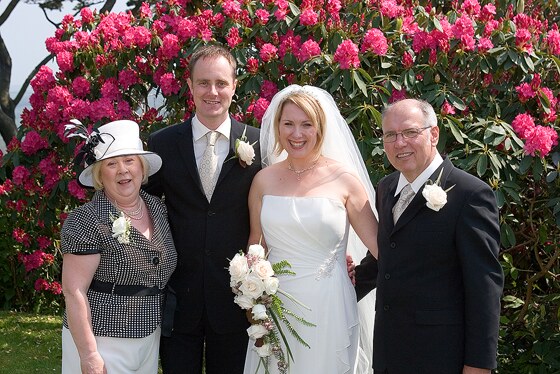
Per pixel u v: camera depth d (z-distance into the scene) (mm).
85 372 3006
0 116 9664
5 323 6605
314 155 3332
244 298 3090
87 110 4809
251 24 4711
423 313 2750
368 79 4168
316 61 4277
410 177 2877
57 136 5070
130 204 3230
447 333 2736
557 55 4277
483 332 2645
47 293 7176
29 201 5434
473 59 4211
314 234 3221
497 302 2672
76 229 3080
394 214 2912
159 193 3566
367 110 4207
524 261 4742
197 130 3531
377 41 4195
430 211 2770
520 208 4492
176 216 3486
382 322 2877
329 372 3242
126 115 4824
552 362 4184
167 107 4930
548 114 4125
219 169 3500
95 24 5316
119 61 4883
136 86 4906
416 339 2760
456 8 4570
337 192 3279
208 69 3432
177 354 3490
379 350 2885
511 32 4348
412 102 2850
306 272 3232
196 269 3445
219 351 3545
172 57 4730
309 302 3217
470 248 2689
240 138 3545
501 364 4594
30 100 5262
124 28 4953
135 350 3127
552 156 4000
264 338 3223
